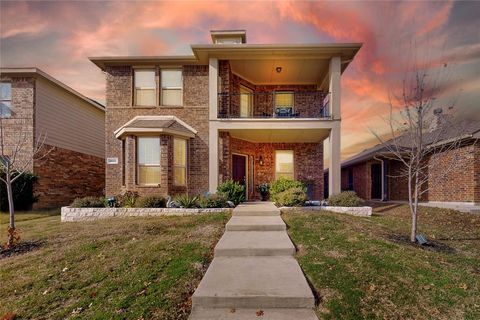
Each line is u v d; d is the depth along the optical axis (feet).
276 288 11.10
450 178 38.09
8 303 10.76
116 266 13.85
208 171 35.37
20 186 34.68
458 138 30.53
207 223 21.79
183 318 9.78
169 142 32.53
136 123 33.88
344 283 11.73
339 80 32.86
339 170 32.01
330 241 16.89
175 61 35.76
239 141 39.73
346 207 28.58
